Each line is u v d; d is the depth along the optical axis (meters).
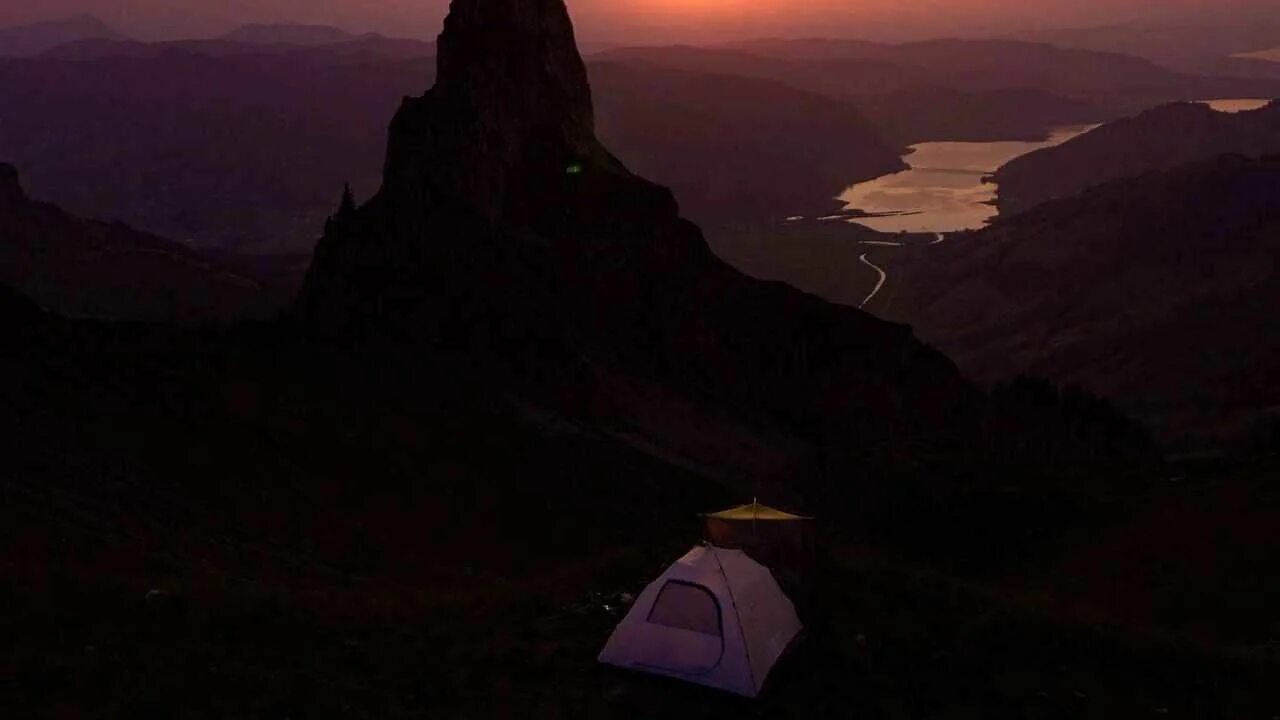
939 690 16.06
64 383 35.78
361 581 27.88
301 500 34.41
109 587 16.80
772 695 15.53
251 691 13.77
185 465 33.16
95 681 13.28
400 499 38.06
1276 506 32.44
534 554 37.94
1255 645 22.23
